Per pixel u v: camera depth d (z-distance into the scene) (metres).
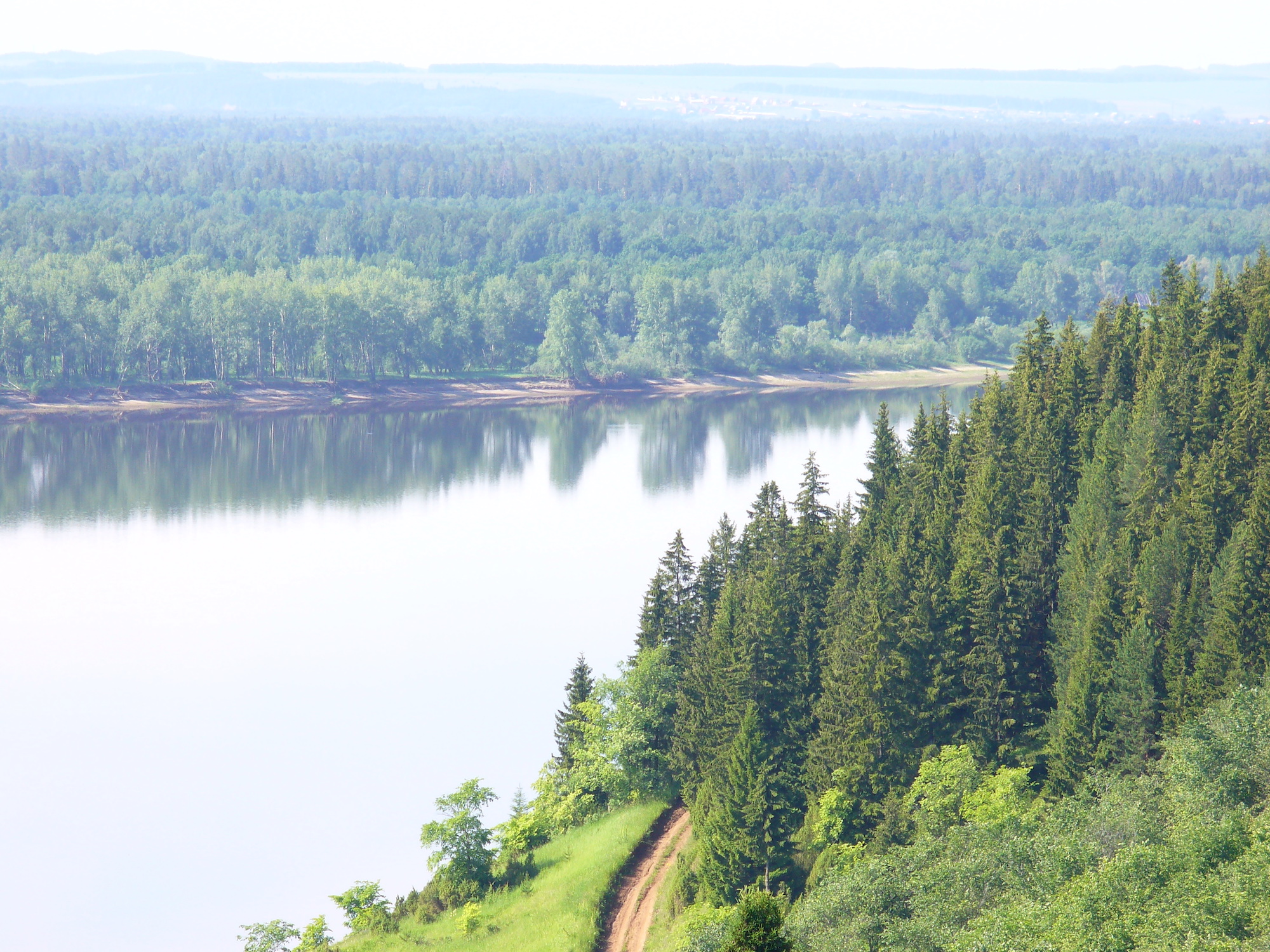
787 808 77.00
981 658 80.12
